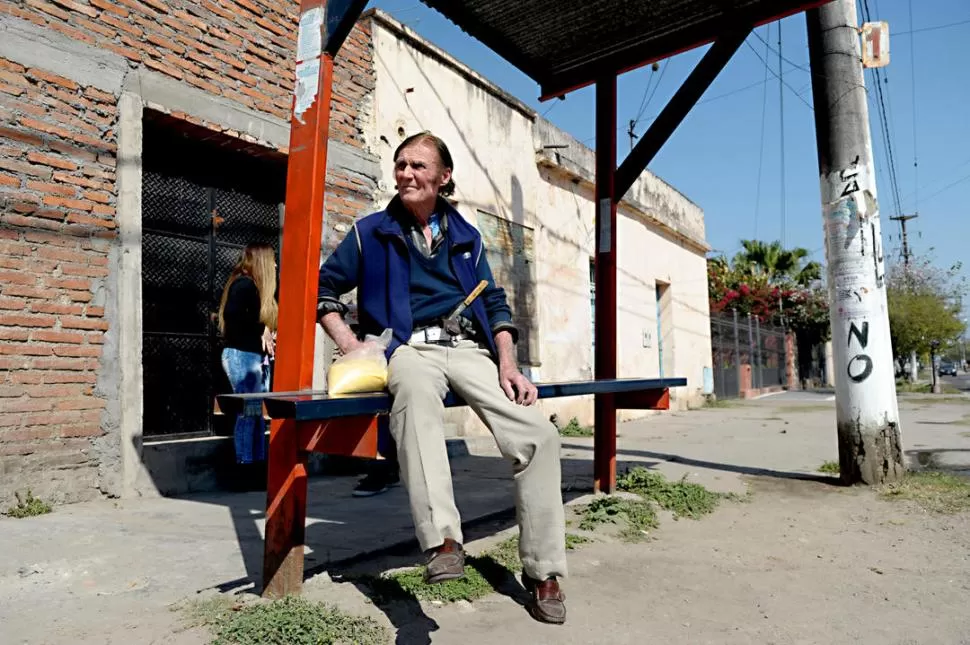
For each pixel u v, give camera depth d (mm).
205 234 5691
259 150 5844
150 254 5246
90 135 4559
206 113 5320
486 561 3121
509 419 2395
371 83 7000
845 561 3381
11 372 4059
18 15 4250
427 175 2613
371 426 2258
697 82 4730
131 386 4625
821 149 5598
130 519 3877
